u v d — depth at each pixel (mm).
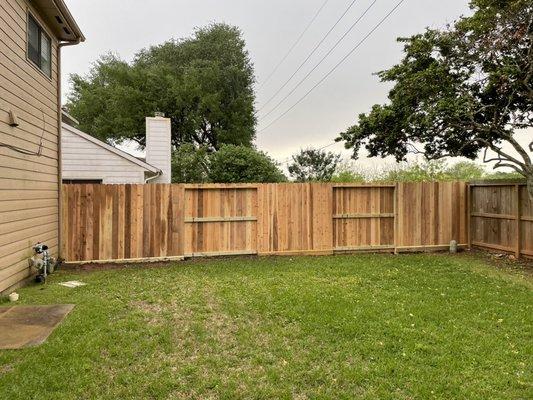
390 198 9000
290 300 4836
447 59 7523
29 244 5953
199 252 8047
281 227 8469
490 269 6922
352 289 5414
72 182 10586
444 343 3555
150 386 2803
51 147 6961
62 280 6074
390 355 3320
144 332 3799
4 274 5070
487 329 3910
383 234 8969
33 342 3520
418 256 8367
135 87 25156
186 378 2947
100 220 7523
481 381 2898
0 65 4930
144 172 11438
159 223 7812
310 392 2766
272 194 8414
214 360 3242
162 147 13734
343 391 2777
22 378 2859
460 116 7328
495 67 7211
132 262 7648
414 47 7613
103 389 2762
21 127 5625
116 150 10766
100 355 3287
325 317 4207
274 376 2971
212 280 6008
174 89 24500
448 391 2762
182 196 7926
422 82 7523
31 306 4609
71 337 3639
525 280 6105
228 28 27516
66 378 2875
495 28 6820
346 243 8797
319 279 6055
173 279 6102
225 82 26562
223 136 25922
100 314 4293
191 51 26750
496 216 8492
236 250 8273
